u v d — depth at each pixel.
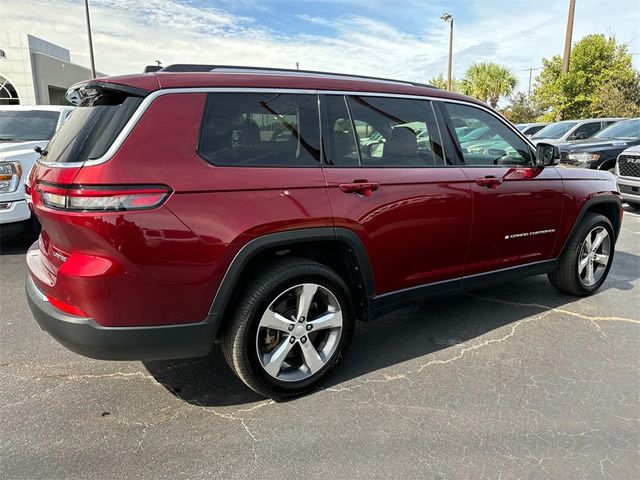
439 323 3.87
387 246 2.99
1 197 5.30
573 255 4.15
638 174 8.11
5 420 2.58
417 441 2.43
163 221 2.25
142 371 3.13
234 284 2.47
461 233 3.34
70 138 2.47
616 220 4.53
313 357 2.83
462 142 3.46
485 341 3.54
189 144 2.38
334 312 2.89
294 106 2.75
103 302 2.23
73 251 2.26
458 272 3.43
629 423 2.58
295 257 2.78
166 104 2.37
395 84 3.27
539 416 2.64
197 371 3.13
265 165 2.58
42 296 2.52
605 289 4.64
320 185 2.70
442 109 3.41
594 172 4.37
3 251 6.03
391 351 3.40
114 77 2.48
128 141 2.25
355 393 2.87
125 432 2.50
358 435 2.48
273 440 2.44
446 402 2.77
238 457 2.31
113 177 2.17
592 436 2.47
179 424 2.57
